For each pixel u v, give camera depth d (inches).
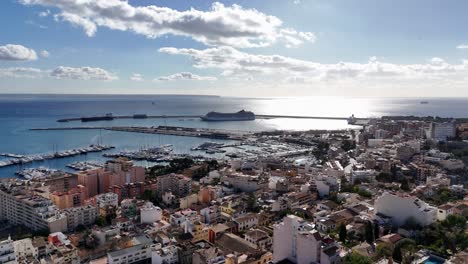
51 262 7815.0
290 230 7642.7
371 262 6924.2
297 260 7445.9
